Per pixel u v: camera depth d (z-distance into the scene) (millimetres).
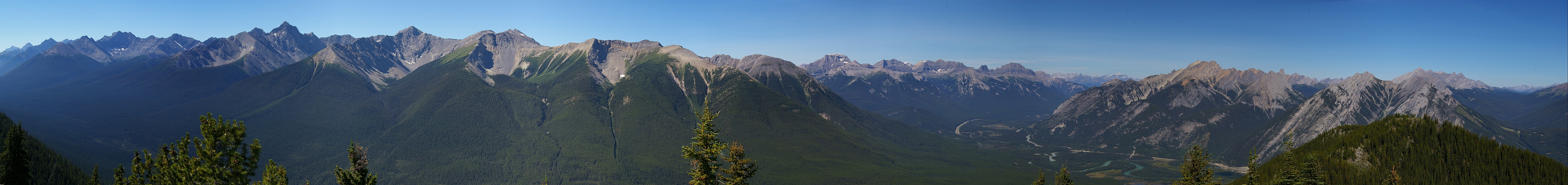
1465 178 161375
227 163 76438
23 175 89562
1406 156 170375
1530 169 159625
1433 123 179000
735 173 88125
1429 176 163125
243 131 77750
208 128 75125
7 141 87562
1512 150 166250
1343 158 175625
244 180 77875
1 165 86188
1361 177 162500
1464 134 172250
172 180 75688
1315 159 130875
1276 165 173125
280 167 87938
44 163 194875
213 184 74875
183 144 75812
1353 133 185875
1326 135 194000
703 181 86438
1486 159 164875
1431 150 169625
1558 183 154375
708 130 86250
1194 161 132375
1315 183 129500
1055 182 155500
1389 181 155125
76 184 199250
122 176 82188
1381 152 172625
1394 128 182500
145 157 78812
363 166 103250
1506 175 160125
